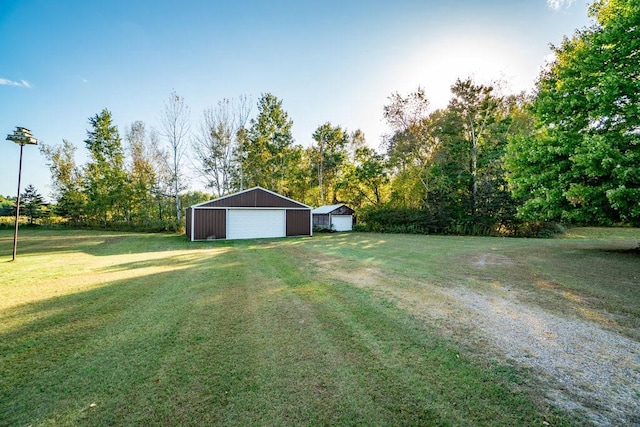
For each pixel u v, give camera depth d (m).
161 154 28.62
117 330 3.93
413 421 2.18
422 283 6.32
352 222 26.48
